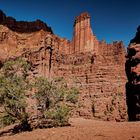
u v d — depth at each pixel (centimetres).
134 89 4528
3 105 2159
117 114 4853
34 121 2403
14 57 5616
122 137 1348
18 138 1598
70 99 2470
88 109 5081
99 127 1894
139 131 1521
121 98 5053
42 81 2384
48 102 2372
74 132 1612
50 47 5831
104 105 5088
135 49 4666
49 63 5678
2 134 2111
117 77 5500
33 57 5553
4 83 2142
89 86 5531
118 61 5928
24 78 2311
